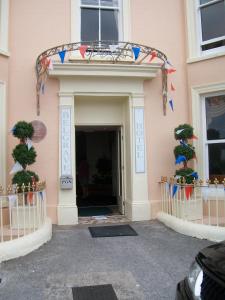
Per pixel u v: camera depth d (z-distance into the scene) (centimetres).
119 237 684
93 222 816
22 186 640
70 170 798
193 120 841
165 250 599
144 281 467
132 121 834
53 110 809
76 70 787
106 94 827
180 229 708
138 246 623
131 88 834
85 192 1212
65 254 580
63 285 456
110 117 877
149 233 712
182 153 782
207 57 827
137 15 859
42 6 824
